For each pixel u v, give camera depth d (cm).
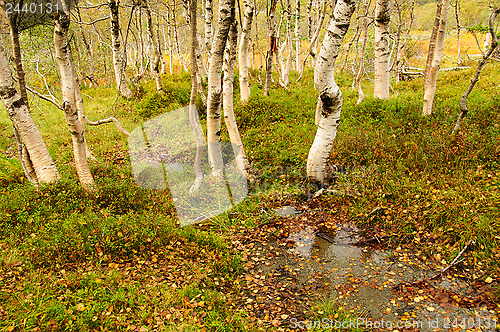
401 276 445
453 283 421
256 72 1720
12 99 580
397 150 680
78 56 1958
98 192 609
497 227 464
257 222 593
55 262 451
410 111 865
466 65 1814
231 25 643
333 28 530
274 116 993
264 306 408
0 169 729
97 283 402
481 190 539
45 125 1156
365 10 1019
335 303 406
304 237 548
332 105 599
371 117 902
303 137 825
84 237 486
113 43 1349
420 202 543
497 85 1078
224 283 449
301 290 435
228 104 682
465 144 642
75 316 350
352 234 543
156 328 353
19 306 361
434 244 487
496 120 714
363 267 470
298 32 1869
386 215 554
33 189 594
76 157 623
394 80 1805
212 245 514
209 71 605
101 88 1838
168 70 2766
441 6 730
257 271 478
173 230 522
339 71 2106
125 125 1058
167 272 452
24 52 1220
